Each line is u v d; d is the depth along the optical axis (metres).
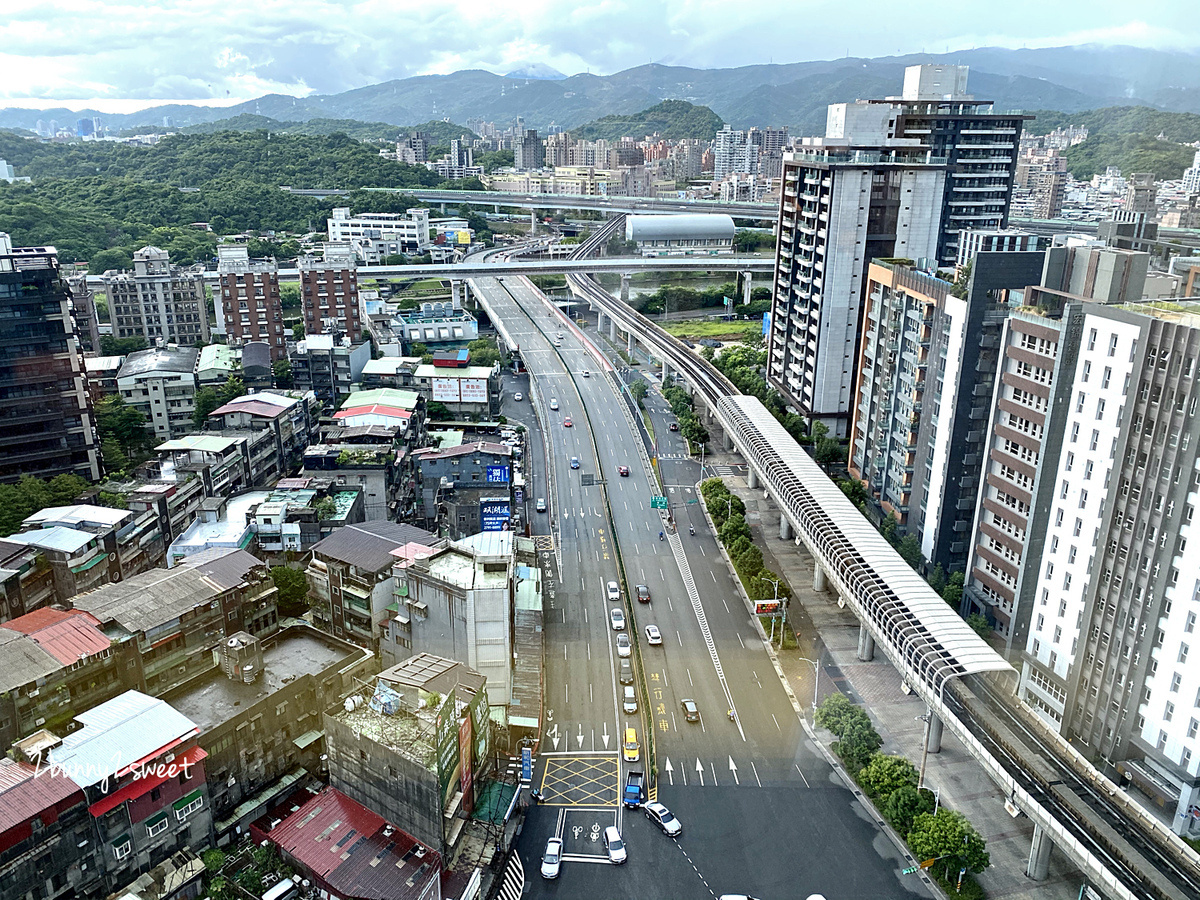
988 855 88.38
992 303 124.25
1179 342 78.25
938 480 135.25
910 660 101.75
